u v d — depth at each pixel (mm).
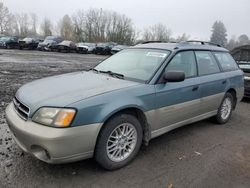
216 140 4535
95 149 3174
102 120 3078
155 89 3693
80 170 3318
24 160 3465
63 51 33188
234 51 9797
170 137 4555
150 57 4242
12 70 12273
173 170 3453
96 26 65812
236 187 3141
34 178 3100
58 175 3188
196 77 4465
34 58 20609
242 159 3861
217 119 5277
